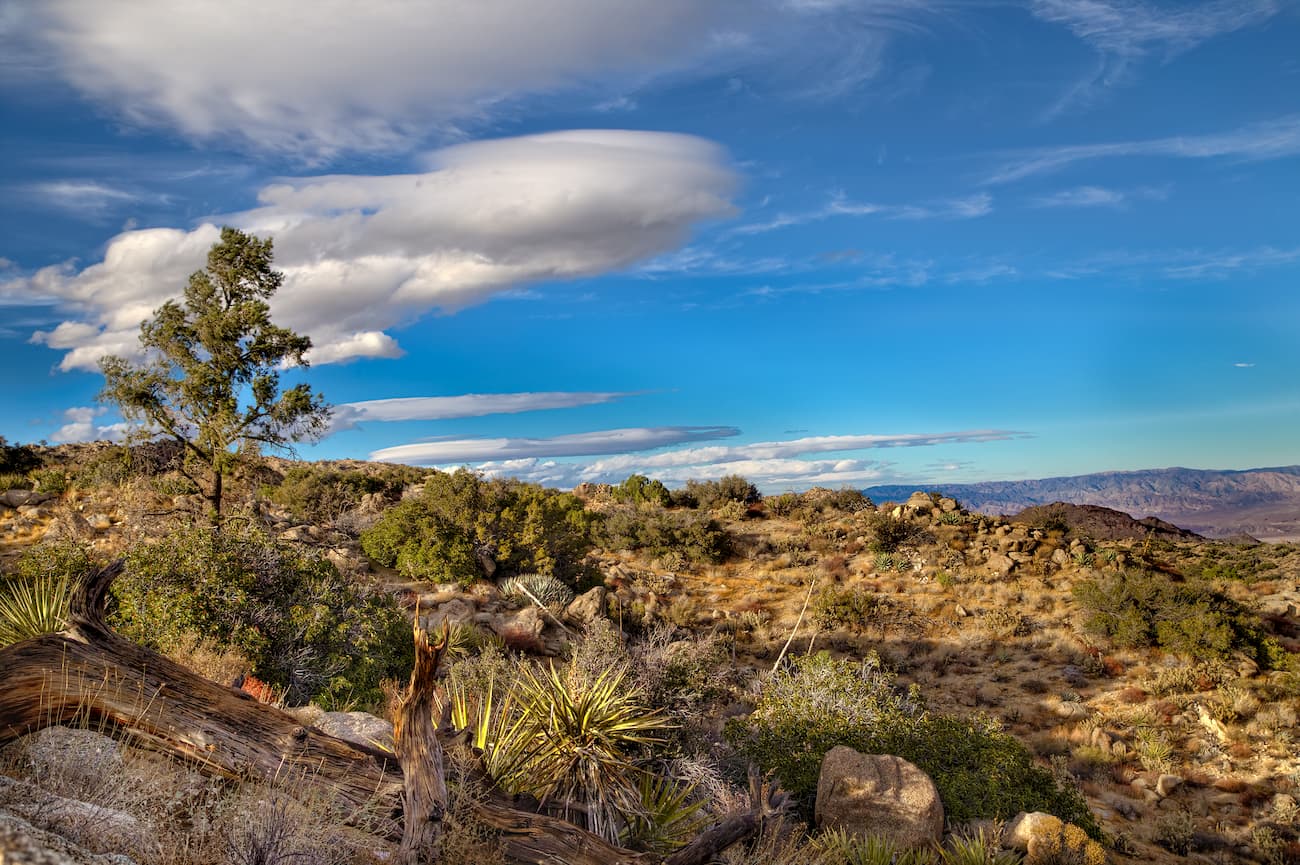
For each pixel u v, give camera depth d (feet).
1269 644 83.20
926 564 124.77
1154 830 55.06
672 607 100.73
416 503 93.81
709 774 33.58
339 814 14.58
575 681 26.96
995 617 100.89
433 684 15.47
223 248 74.69
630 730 26.71
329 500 117.08
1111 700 78.18
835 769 34.12
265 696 28.86
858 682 45.88
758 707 46.44
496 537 93.91
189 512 77.36
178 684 15.87
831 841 28.35
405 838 14.33
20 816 10.62
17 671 14.29
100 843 10.97
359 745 17.12
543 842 16.40
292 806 13.52
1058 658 89.04
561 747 23.54
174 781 14.23
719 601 109.40
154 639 36.32
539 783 22.44
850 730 41.73
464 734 19.74
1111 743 69.46
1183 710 74.54
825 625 100.42
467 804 16.02
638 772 25.38
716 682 49.57
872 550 132.57
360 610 45.19
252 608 39.65
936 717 44.47
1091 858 30.76
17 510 83.97
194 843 12.08
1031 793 39.24
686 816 23.88
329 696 39.17
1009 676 85.76
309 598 42.60
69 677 14.58
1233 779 62.23
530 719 24.84
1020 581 115.03
